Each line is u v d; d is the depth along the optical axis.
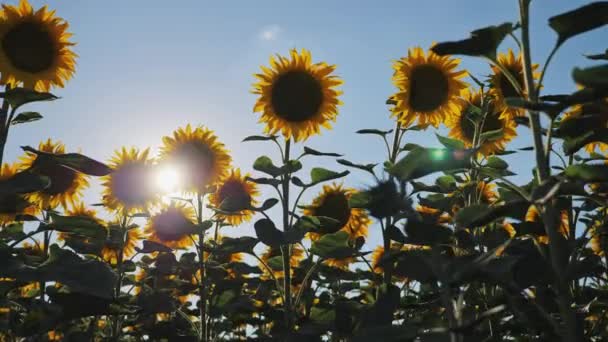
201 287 7.90
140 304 6.68
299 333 4.98
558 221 3.11
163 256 8.25
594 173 2.92
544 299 3.69
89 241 7.55
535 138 3.19
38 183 4.43
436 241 3.29
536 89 3.24
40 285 7.15
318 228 6.30
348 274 7.71
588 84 2.64
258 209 6.59
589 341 3.90
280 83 7.67
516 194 4.21
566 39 3.12
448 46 3.38
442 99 7.21
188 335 7.55
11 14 6.54
